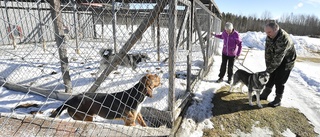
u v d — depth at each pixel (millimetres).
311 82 5926
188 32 3557
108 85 4594
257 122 3385
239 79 4359
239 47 5039
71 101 2301
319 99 4500
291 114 3703
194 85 4754
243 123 3344
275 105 3957
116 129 1859
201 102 4035
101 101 2361
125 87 4496
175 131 2980
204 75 5984
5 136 1135
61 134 1387
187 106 3809
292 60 3590
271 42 3529
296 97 4605
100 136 1697
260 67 8031
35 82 4508
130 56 5391
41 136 1270
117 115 2420
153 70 6016
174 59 2615
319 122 3471
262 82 3660
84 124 1563
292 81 6016
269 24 3361
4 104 3363
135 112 2494
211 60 7633
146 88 2438
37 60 6027
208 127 3182
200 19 7609
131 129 2064
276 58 3418
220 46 14539
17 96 3730
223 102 4121
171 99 2807
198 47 10781
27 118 1264
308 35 31844
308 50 16641
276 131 3148
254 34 20781
